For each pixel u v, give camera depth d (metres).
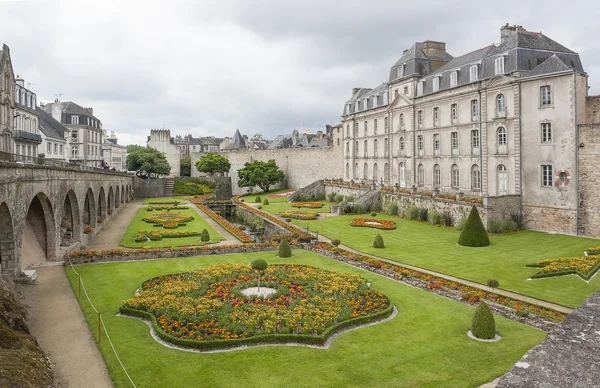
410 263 31.02
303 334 17.14
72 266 28.80
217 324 17.97
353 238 41.38
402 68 62.53
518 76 42.78
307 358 15.66
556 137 39.62
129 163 94.38
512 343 16.89
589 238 37.19
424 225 48.00
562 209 39.50
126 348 16.31
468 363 15.26
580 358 6.47
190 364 15.10
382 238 38.78
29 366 12.92
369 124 73.75
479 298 21.88
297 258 32.53
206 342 16.25
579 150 38.09
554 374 6.03
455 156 52.22
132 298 20.80
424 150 58.09
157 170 95.88
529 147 41.94
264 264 22.28
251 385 13.77
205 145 150.50
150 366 14.93
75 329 18.12
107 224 50.34
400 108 62.81
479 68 48.34
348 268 29.28
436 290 23.84
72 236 35.59
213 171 103.06
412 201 53.03
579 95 38.53
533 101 41.38
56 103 76.94
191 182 95.56
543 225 41.12
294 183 100.38
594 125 36.94
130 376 14.24
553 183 40.16
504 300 21.72
